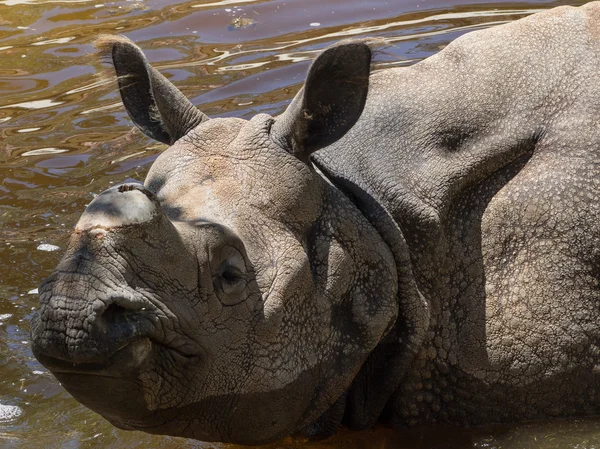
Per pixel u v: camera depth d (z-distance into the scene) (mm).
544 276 13281
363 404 13312
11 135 22047
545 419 13625
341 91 11727
